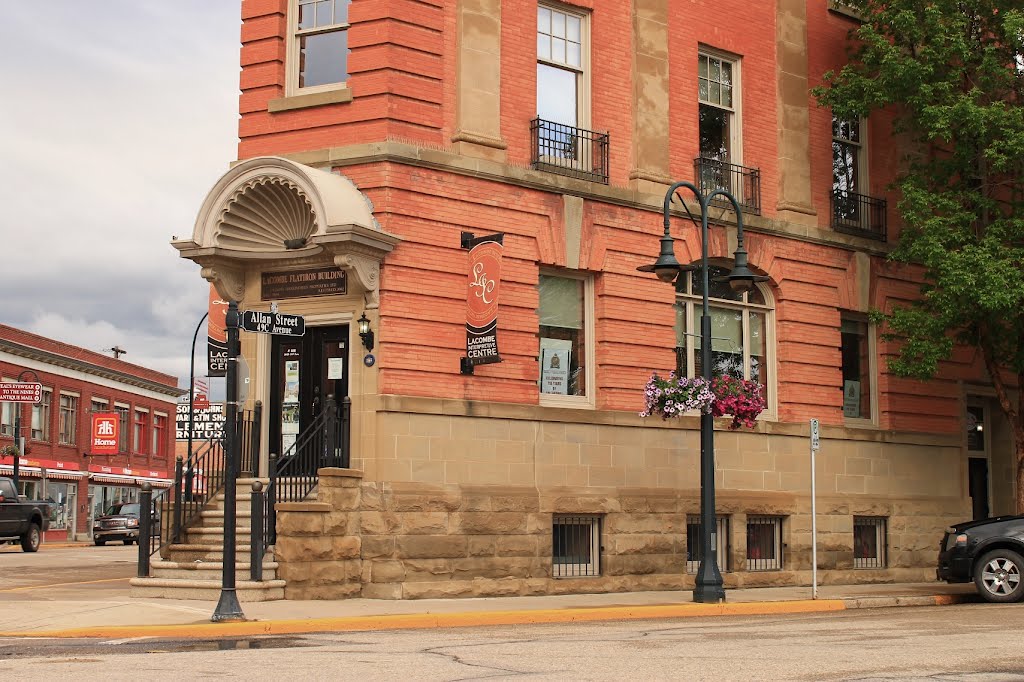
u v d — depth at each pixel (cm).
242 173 1806
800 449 2209
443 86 1880
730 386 1780
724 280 2198
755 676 907
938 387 2434
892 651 1084
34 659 1036
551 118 2002
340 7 1912
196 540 1764
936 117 2078
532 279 1920
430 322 1805
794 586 2148
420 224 1814
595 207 2006
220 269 1848
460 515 1795
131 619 1379
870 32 2138
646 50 2108
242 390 1833
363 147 1809
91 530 5662
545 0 2011
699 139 2180
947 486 2428
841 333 2347
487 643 1179
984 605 1783
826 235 2286
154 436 6806
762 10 2281
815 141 2317
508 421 1867
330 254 1786
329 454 1750
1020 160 2086
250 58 1919
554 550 1927
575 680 882
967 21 2116
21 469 5203
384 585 1725
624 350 2016
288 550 1650
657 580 1986
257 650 1115
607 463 1967
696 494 2055
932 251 2033
